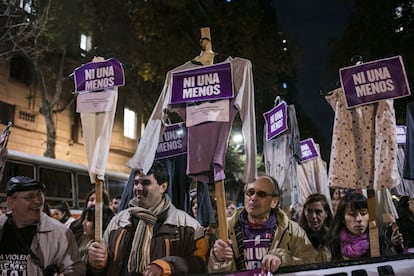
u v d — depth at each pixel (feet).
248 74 12.01
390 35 66.03
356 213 13.76
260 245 12.18
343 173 12.31
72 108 80.74
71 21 65.82
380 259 11.12
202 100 11.94
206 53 12.58
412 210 17.17
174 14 72.64
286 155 20.79
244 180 11.48
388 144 11.84
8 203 11.83
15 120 69.00
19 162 38.83
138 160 12.40
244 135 11.71
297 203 20.68
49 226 12.03
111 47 73.61
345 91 12.17
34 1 63.46
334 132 12.59
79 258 12.24
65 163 44.39
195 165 11.74
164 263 11.37
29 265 11.49
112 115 12.91
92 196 22.31
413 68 63.16
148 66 72.54
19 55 68.03
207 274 11.39
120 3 72.33
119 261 12.44
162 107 12.52
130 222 12.91
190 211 18.86
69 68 76.13
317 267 11.07
